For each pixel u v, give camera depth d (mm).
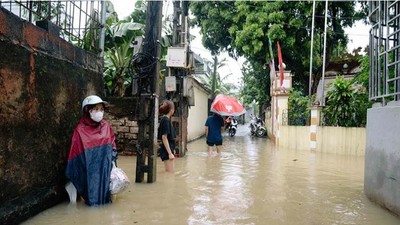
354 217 4152
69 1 5750
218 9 19000
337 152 11344
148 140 6098
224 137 20594
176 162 8906
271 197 5145
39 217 4004
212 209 4441
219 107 10516
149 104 5992
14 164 3689
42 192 4258
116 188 4680
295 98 14648
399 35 4867
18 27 3754
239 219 4031
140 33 10438
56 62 4605
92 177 4512
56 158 4637
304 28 17812
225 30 19734
